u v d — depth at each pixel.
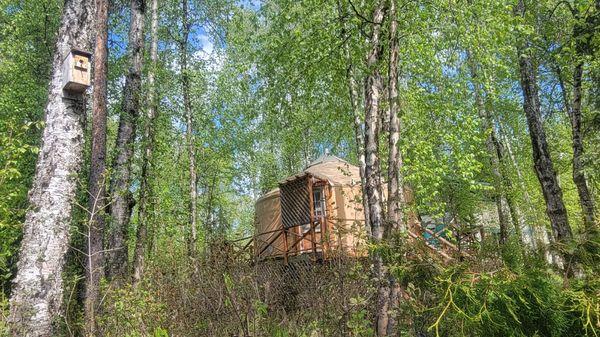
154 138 10.60
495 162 13.20
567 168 13.42
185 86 14.68
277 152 22.94
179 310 5.26
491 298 1.70
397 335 2.40
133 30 10.33
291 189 12.61
